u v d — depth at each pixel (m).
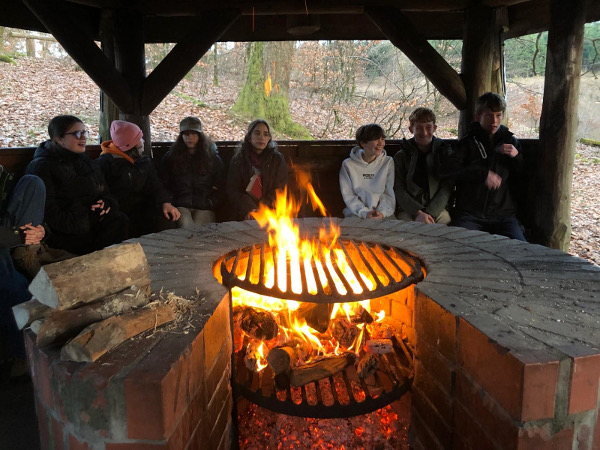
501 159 3.49
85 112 9.07
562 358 1.14
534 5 4.00
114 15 3.96
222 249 2.15
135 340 1.29
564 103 3.48
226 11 3.90
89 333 1.22
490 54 4.01
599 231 5.52
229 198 3.84
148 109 4.09
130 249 1.47
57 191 3.11
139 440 1.15
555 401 1.16
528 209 3.94
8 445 1.82
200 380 1.37
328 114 10.23
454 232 2.41
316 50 10.05
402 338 2.06
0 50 11.17
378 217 3.36
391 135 9.42
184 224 3.63
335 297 1.69
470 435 1.37
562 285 1.65
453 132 9.63
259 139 3.72
